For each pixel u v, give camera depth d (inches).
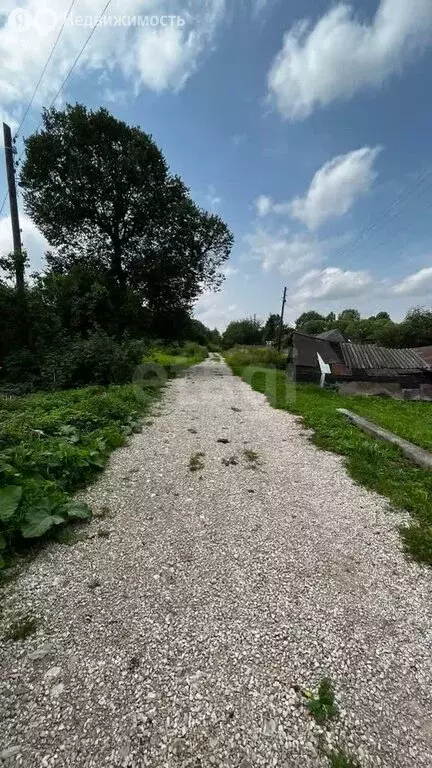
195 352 1160.8
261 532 131.7
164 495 158.1
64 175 585.3
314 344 632.4
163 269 661.3
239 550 120.6
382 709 70.1
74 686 72.4
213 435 250.4
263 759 60.9
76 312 490.0
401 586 106.3
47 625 87.8
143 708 68.4
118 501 151.6
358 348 636.1
